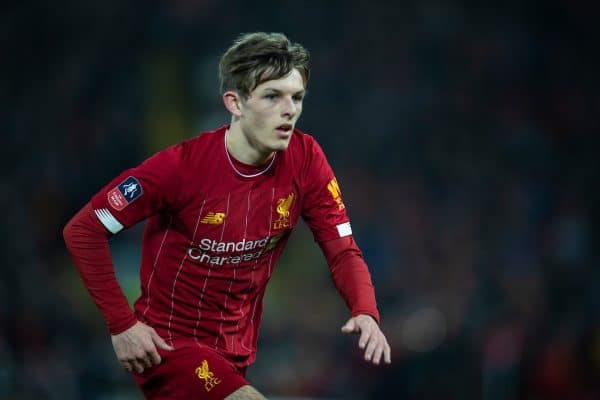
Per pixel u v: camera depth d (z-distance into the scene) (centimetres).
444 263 4656
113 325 1291
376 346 1288
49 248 4684
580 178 5069
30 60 6019
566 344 3141
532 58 6053
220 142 1295
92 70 5978
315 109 5916
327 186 1377
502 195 5112
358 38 6241
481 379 3269
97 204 1290
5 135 5441
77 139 5522
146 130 5788
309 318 4456
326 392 3734
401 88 5969
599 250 4253
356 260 1386
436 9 6256
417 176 5431
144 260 1361
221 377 1291
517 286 3653
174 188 1277
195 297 1330
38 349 3359
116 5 6262
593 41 6084
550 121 5712
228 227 1296
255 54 1238
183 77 6144
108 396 3447
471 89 5916
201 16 6309
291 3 6350
